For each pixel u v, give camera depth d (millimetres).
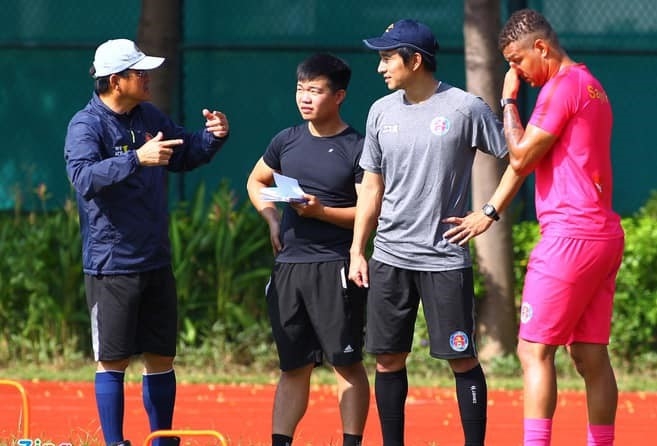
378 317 27172
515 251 48969
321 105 28125
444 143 26312
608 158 25875
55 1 59719
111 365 28188
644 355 47094
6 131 59812
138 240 27750
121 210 27609
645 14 57031
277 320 28734
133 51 27672
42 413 40406
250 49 57438
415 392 44219
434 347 26703
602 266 25547
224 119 28844
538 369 25750
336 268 28109
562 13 57406
